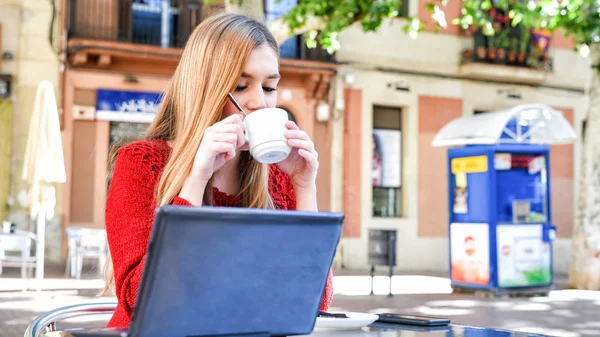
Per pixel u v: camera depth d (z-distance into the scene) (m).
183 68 2.07
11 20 18.61
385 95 21.34
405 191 21.47
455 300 12.12
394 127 21.75
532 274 13.13
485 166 12.96
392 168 21.59
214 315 1.31
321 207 20.66
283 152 1.92
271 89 2.11
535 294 13.20
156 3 19.91
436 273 19.55
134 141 2.14
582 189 15.48
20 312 9.36
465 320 9.63
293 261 1.38
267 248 1.34
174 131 2.16
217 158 1.86
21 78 18.66
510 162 13.05
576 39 15.77
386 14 14.12
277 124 1.91
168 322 1.26
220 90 1.97
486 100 22.48
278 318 1.39
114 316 1.89
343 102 20.86
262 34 2.06
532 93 23.11
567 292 14.27
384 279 16.77
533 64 22.69
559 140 13.85
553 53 23.30
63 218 18.58
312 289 1.42
